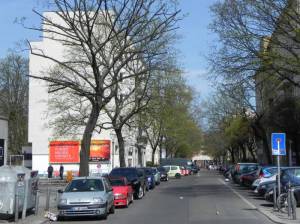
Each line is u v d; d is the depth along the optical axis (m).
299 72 34.38
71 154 67.94
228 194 32.97
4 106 80.88
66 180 50.75
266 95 51.09
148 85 46.12
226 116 82.25
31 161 76.69
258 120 55.53
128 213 21.56
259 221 18.06
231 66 35.09
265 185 28.09
